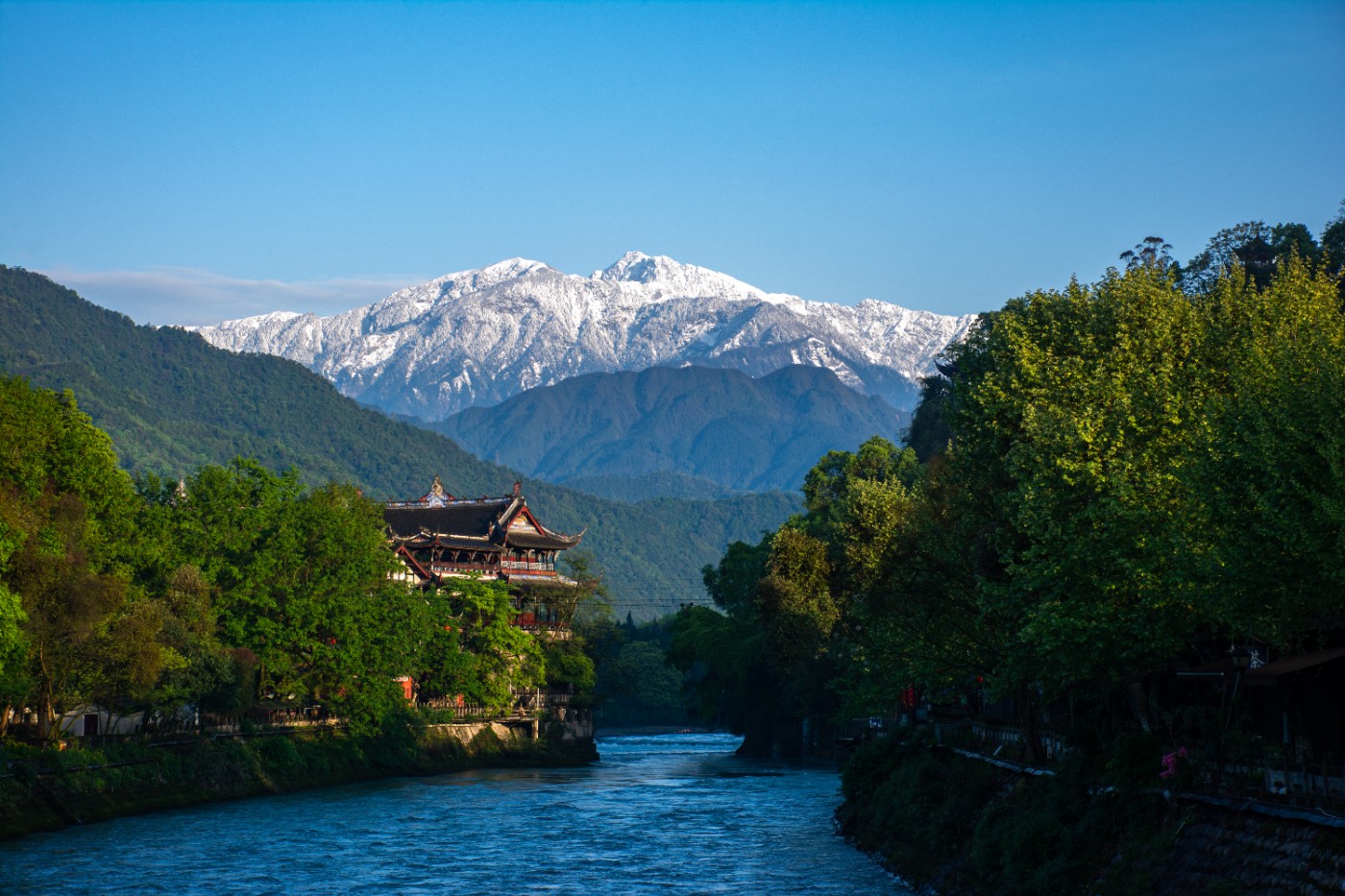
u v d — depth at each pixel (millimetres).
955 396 68938
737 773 125438
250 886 60375
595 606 166875
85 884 59906
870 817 74250
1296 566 39156
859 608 69812
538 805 94438
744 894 59188
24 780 74688
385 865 66750
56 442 82375
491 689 136250
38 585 74250
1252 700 47188
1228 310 56594
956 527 64062
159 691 87688
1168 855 41469
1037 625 48062
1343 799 35562
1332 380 40125
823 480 152000
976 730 76125
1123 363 55500
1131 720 55188
